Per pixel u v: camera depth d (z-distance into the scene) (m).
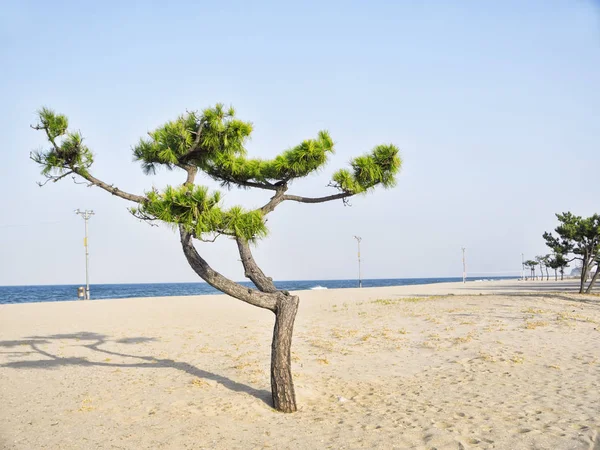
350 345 14.54
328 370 11.26
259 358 13.01
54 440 6.80
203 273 8.11
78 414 8.02
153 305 37.41
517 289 55.97
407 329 17.27
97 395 9.24
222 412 8.02
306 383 9.89
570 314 20.12
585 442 6.18
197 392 9.33
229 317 26.33
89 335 18.81
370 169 8.42
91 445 6.60
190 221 6.64
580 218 35.31
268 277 8.57
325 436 6.77
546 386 9.20
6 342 16.98
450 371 10.84
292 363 12.02
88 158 7.57
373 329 17.62
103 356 13.87
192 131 8.31
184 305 37.19
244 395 9.06
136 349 15.10
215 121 8.12
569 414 7.39
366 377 10.53
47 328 21.48
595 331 15.73
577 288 54.22
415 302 29.80
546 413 7.48
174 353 14.17
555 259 38.62
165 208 6.63
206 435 6.93
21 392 9.61
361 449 6.20
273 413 8.01
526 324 17.09
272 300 8.33
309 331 18.02
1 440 6.82
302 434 6.89
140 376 10.94
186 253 8.16
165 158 8.29
